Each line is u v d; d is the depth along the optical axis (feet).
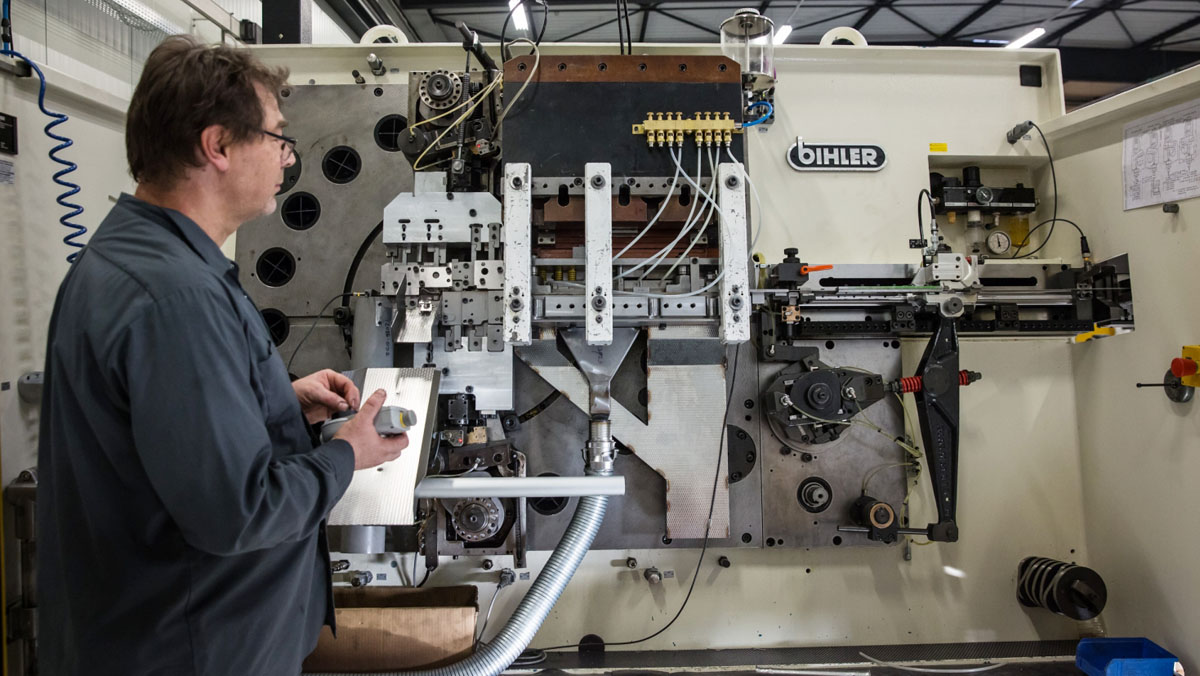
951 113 7.02
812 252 6.73
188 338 2.89
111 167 6.61
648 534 6.29
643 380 6.30
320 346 6.41
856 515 6.32
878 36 16.37
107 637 3.16
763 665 5.94
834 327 6.39
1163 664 5.55
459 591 5.88
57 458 3.26
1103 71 17.31
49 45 6.16
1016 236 7.44
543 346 6.14
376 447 3.81
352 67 7.00
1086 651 5.85
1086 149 6.79
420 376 5.12
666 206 5.56
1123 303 6.39
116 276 3.01
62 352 3.07
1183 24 15.72
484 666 4.96
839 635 6.46
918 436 6.63
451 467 5.97
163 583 3.15
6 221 5.53
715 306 5.45
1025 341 6.92
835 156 6.81
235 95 3.32
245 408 3.02
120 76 6.98
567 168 5.58
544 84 5.65
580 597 6.37
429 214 5.84
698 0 14.14
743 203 5.37
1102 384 6.61
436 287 5.77
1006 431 6.81
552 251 5.73
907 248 6.81
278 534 3.05
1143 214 6.22
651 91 5.65
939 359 6.12
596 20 15.08
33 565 5.57
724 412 6.18
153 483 2.81
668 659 6.12
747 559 6.47
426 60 6.98
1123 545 6.36
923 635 6.52
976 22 15.57
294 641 3.68
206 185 3.47
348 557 6.31
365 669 5.19
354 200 6.57
